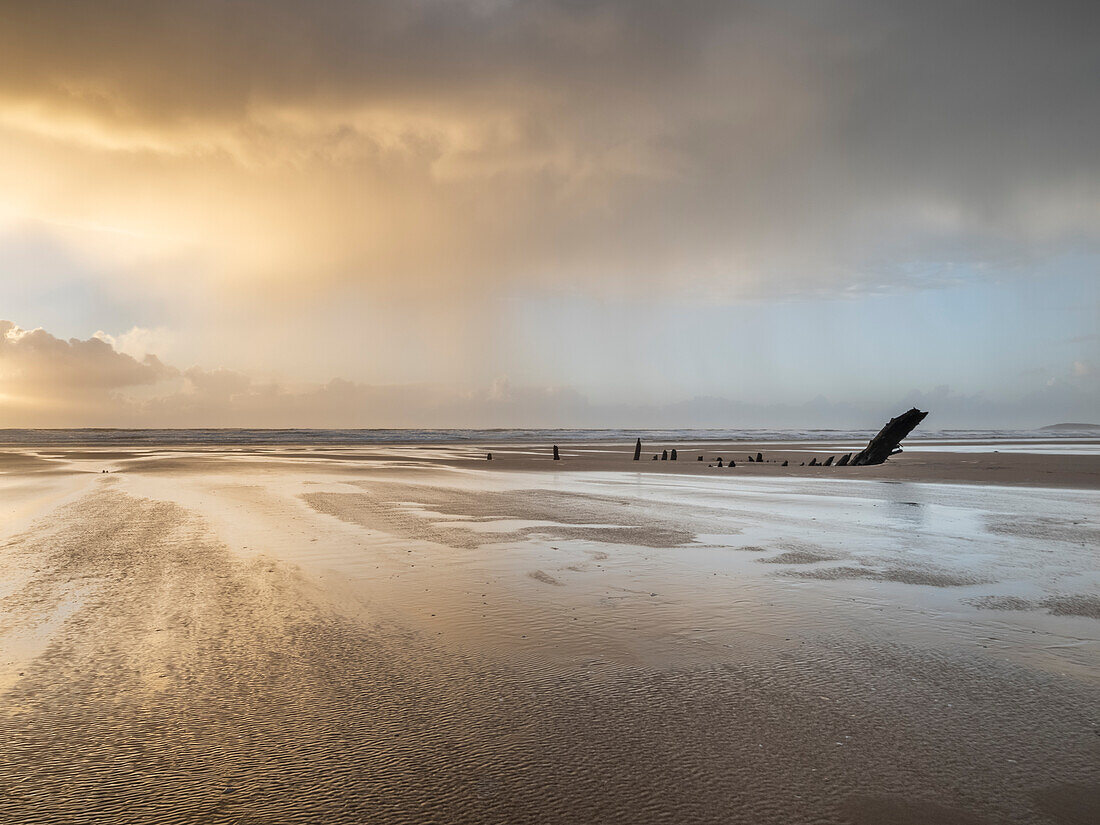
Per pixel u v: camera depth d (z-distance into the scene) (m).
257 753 4.34
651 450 68.38
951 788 3.95
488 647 6.59
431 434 148.38
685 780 4.02
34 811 3.66
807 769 4.16
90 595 8.69
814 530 14.52
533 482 27.61
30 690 5.43
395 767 4.16
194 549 12.16
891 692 5.45
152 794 3.84
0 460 43.56
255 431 158.38
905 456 46.09
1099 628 7.27
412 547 12.40
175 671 5.89
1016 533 14.05
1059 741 4.56
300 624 7.39
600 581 9.59
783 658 6.29
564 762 4.24
